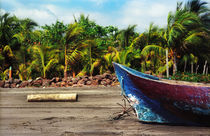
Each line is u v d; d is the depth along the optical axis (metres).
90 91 9.83
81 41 13.82
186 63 14.81
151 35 14.05
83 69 14.27
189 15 12.48
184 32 12.66
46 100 8.05
